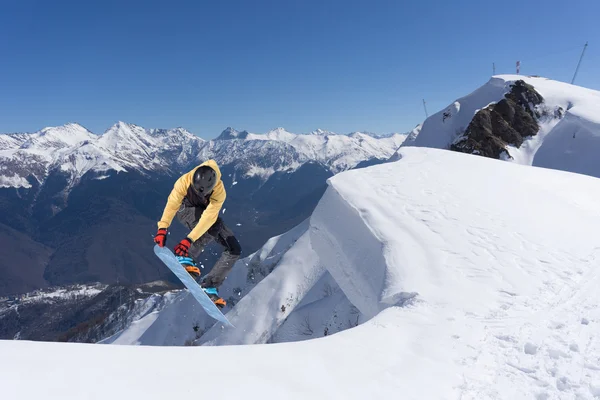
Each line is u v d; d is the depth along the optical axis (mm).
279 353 4652
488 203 13820
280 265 30875
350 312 20703
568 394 4609
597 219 13922
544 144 63719
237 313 28953
